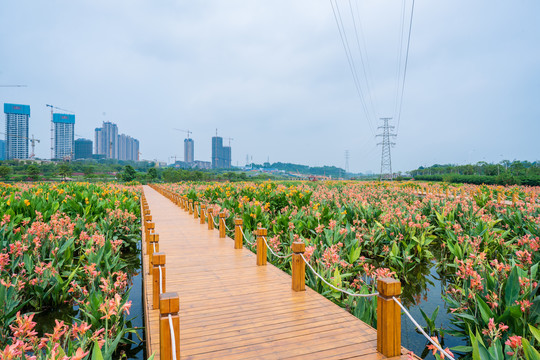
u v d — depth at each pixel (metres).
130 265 9.25
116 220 10.44
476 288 4.24
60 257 6.83
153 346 3.35
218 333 3.60
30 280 5.67
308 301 4.55
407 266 7.88
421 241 8.21
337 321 3.91
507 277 4.30
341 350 3.23
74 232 8.16
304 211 11.05
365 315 4.18
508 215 10.52
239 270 6.10
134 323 5.65
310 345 3.34
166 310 2.74
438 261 8.58
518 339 2.89
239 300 4.59
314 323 3.85
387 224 9.30
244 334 3.58
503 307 4.01
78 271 6.33
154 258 4.26
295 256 4.95
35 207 10.01
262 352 3.20
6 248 6.19
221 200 15.26
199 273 5.89
